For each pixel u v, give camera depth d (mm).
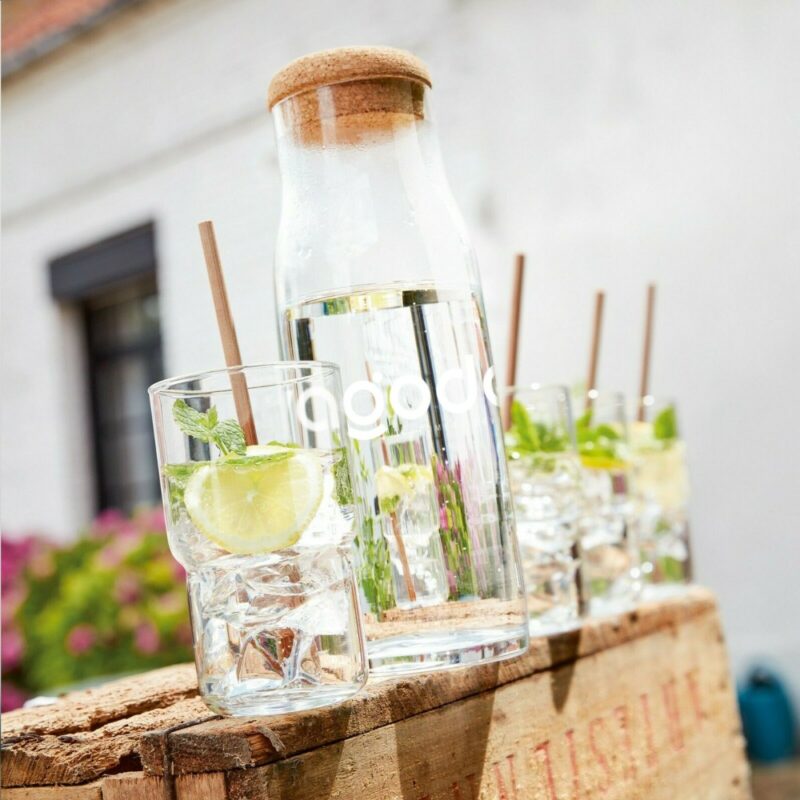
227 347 798
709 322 3580
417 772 830
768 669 3504
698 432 3602
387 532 817
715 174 3574
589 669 1102
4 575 3521
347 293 838
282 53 4270
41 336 5227
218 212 4371
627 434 1269
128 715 914
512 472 1068
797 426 3453
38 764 811
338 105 868
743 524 3537
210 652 730
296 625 727
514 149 3922
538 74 3873
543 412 1071
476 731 907
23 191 5230
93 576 3314
